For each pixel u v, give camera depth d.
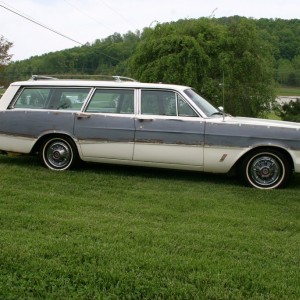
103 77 8.42
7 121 7.58
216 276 3.55
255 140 6.64
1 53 27.64
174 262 3.76
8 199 5.54
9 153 7.70
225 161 6.76
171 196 6.04
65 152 7.45
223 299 3.24
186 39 19.23
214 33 20.12
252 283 3.47
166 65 19.19
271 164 6.74
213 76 19.66
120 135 7.08
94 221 4.77
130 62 20.80
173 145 6.88
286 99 22.11
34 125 7.45
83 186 6.43
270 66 20.94
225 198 6.07
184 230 4.62
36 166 7.73
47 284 3.40
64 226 4.57
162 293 3.29
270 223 4.98
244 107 19.52
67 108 7.41
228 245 4.23
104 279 3.47
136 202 5.67
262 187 6.76
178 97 7.00
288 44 34.72
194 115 6.89
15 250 3.89
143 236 4.34
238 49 20.02
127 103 7.17
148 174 7.46
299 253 4.12
